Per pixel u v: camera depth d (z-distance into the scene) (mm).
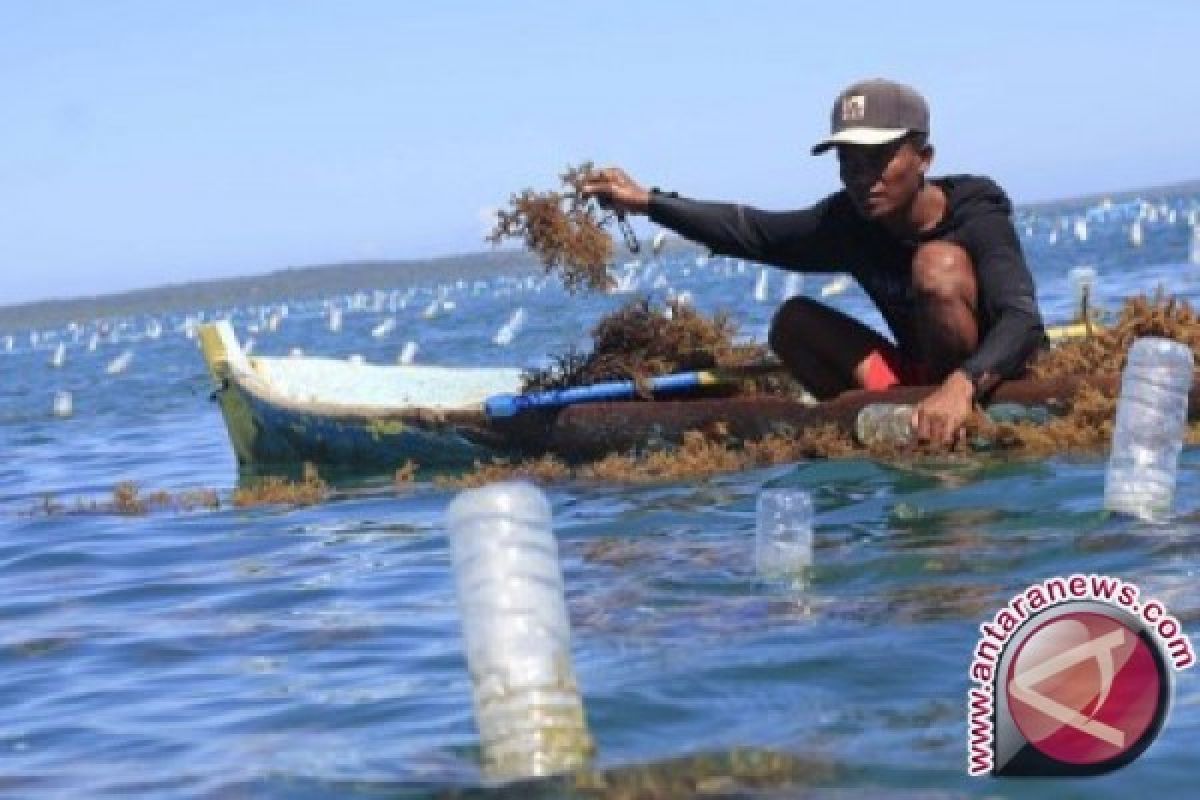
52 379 25906
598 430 9219
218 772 4262
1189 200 74750
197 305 77125
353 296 63562
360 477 10094
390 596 6402
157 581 7273
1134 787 3600
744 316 23375
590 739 4070
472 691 4418
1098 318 9766
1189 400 7824
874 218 8109
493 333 25969
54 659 5863
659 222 8930
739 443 8734
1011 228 8125
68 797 4191
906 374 8711
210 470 11672
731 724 4180
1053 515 6371
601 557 6551
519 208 9094
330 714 4719
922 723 4059
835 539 6398
